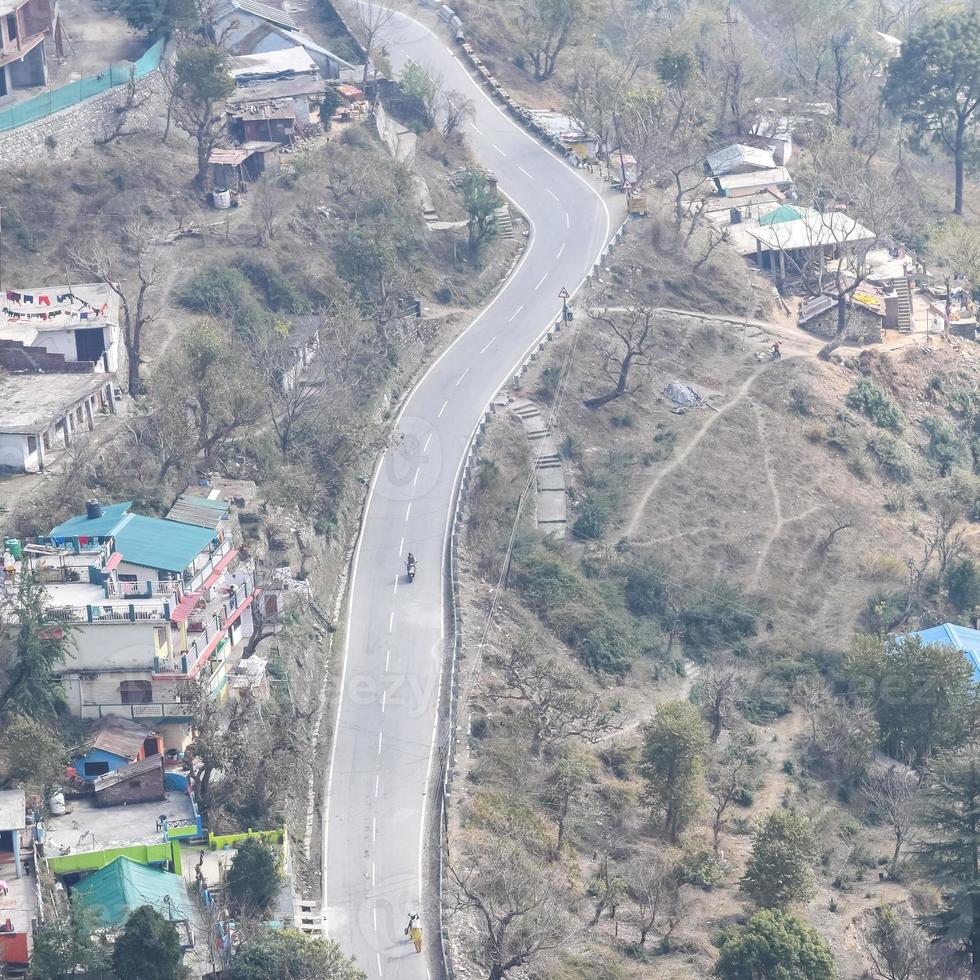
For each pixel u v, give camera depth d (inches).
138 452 5000.0
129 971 3218.5
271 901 3636.8
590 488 6028.5
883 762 5044.3
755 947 3750.0
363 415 5693.9
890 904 4384.8
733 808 4753.9
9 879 3454.7
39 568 4158.5
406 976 3646.7
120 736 3934.5
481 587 5290.4
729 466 6299.2
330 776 4306.1
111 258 6190.9
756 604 5743.1
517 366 6432.1
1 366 5378.9
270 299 6328.7
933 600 5910.4
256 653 4490.7
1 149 6333.7
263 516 5014.8
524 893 3846.0
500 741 4552.2
